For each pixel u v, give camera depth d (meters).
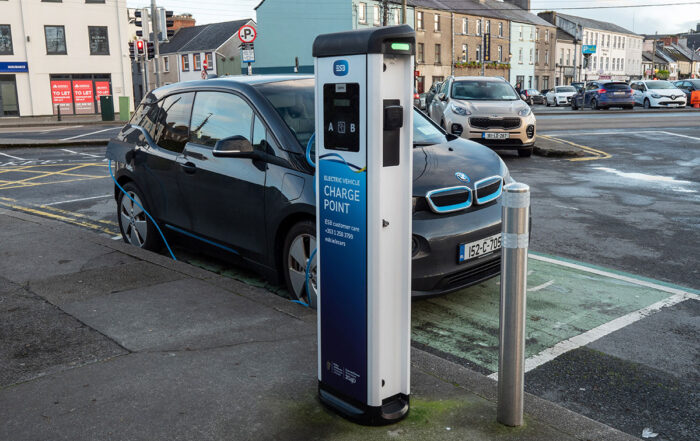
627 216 7.32
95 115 40.09
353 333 2.48
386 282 2.41
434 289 3.90
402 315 2.49
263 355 3.18
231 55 59.19
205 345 3.31
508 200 2.37
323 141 2.46
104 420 2.58
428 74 58.78
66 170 11.99
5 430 2.51
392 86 2.27
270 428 2.51
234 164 4.53
